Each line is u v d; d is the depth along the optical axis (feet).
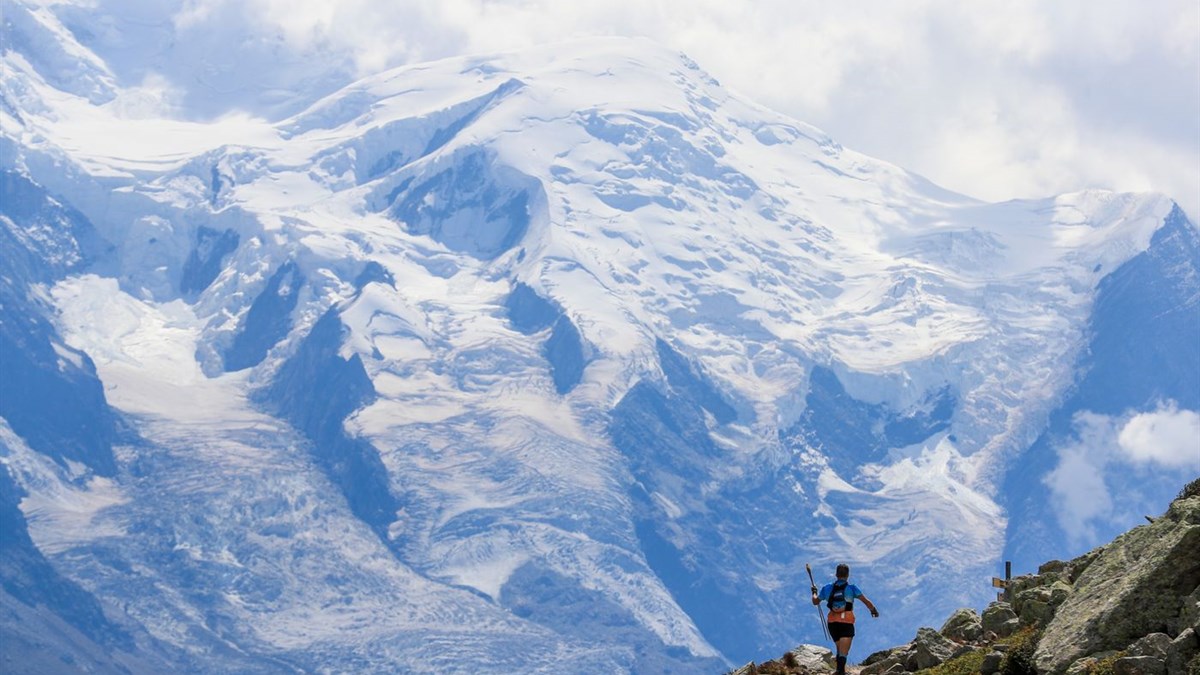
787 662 283.38
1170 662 205.16
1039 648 231.50
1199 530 220.43
